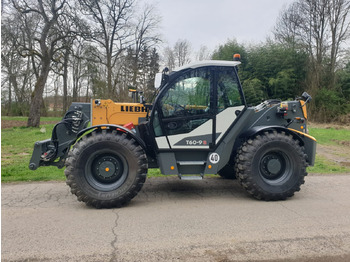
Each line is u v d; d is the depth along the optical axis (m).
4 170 6.53
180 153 4.65
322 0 26.78
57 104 39.78
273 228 3.45
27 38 18.75
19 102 34.03
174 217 3.82
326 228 3.46
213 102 4.62
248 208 4.22
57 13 18.88
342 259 2.74
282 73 26.20
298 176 4.63
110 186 4.27
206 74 4.62
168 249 2.91
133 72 24.91
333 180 6.08
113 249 2.90
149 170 6.93
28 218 3.78
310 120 25.89
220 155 4.67
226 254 2.81
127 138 4.34
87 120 5.21
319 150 10.84
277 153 4.73
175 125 4.55
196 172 4.68
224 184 5.71
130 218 3.79
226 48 28.77
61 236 3.21
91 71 24.75
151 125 4.50
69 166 4.15
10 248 2.93
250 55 27.67
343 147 11.68
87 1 20.12
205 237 3.19
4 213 3.98
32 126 19.17
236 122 4.70
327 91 25.94
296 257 2.77
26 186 5.42
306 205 4.38
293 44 28.02
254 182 4.52
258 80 26.22
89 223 3.61
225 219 3.75
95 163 4.31
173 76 4.56
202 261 2.68
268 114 5.07
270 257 2.76
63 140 5.03
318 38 27.52
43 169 6.70
